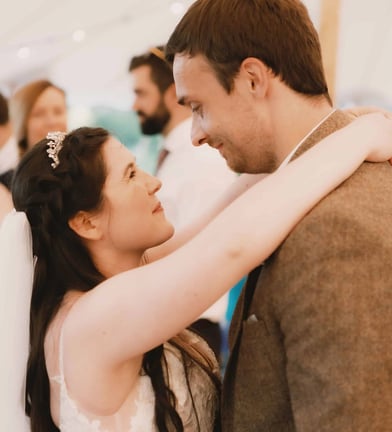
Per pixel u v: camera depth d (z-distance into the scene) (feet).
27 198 4.64
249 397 4.12
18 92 11.03
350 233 3.56
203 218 6.05
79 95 13.34
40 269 4.67
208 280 3.72
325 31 7.72
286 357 3.83
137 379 4.47
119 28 13.07
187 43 4.30
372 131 4.10
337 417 3.45
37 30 13.15
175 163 9.27
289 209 3.75
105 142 4.66
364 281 3.51
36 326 4.53
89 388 4.13
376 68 13.35
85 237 4.64
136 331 3.87
